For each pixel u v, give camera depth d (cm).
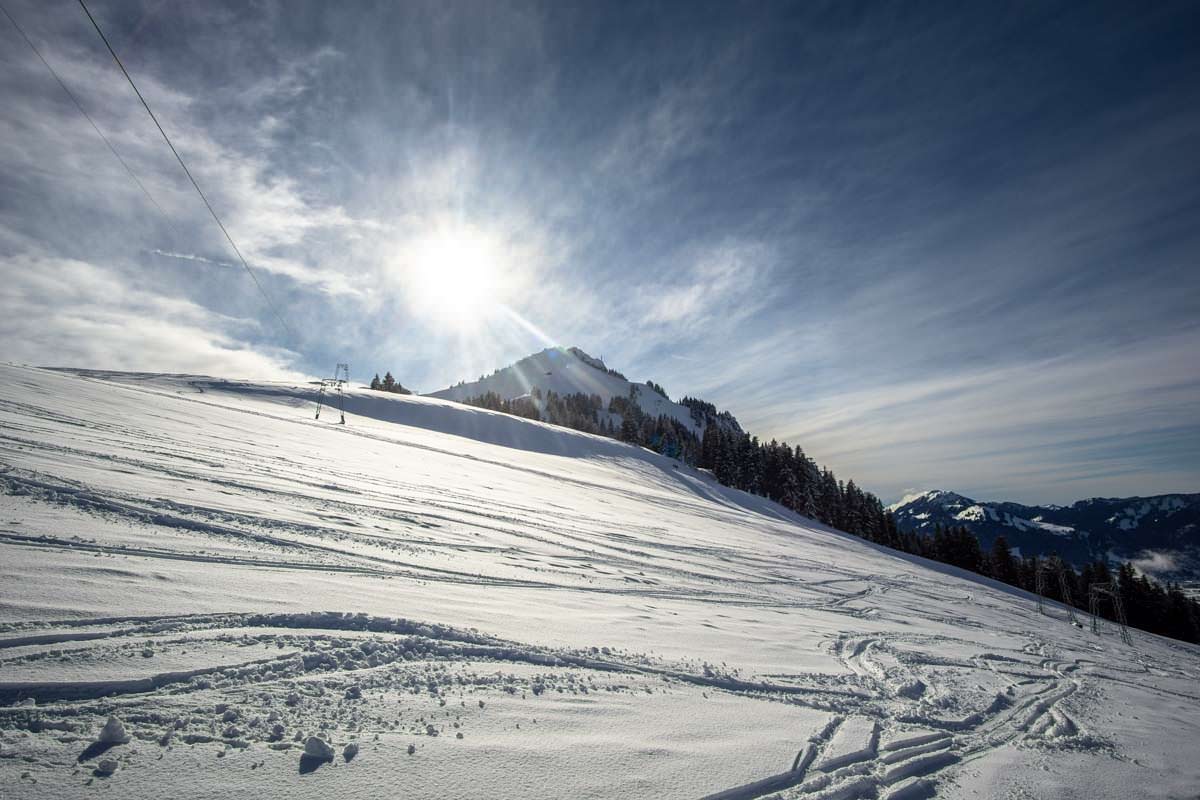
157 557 517
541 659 474
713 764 348
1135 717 717
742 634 770
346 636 430
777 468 8431
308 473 1360
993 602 2392
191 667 336
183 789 232
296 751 275
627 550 1449
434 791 262
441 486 1786
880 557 3566
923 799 371
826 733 444
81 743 251
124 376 4372
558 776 297
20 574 405
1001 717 607
